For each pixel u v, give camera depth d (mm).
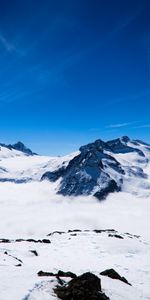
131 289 24016
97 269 38719
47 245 56125
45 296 18312
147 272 39531
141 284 32625
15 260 32156
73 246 55781
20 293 18031
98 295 19109
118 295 21297
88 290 19156
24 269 25859
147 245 61000
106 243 58562
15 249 47531
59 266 37188
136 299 21703
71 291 19156
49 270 28344
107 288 22250
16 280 20844
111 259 47219
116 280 25875
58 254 48188
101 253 51375
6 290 18500
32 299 17500
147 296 23172
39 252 48719
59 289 19672
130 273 38281
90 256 48625
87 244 57688
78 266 39562
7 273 22984
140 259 48688
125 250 54469
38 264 36531
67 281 21969
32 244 55562
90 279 20000
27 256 43594
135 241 62875
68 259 44719
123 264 43938
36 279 21406
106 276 27109
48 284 20406
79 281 19688
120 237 66625
